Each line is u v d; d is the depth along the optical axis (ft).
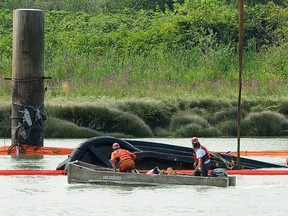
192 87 488.44
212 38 563.48
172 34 573.33
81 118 425.28
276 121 441.27
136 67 516.32
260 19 594.65
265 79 510.99
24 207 240.12
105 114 425.69
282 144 394.73
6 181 281.33
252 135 438.81
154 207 240.94
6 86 466.70
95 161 296.10
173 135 431.43
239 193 263.49
